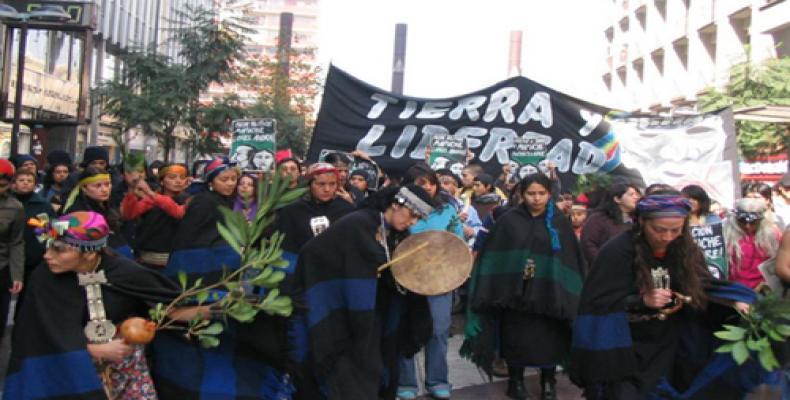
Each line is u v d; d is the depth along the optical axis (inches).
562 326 265.6
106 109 741.3
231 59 746.2
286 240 274.2
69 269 153.9
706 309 176.4
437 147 450.3
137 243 293.7
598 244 301.0
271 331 177.0
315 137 498.0
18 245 283.1
